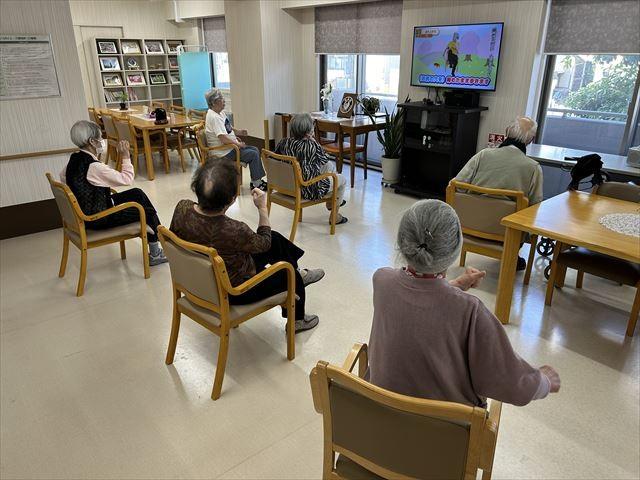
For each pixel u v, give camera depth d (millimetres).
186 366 2324
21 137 3844
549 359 2359
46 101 3893
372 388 1040
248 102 7207
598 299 2936
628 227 2277
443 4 4809
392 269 1209
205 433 1903
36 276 3258
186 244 1900
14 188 3904
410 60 5293
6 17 3578
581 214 2492
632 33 3715
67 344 2490
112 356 2395
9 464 1750
